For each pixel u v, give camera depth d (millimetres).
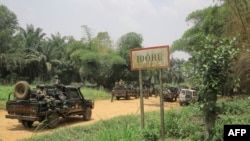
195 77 6320
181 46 28125
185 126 8312
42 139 9523
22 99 12836
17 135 11453
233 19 15875
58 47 68562
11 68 52719
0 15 60219
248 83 14594
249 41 13883
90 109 16250
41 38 66250
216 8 22859
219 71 6047
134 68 6836
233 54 6070
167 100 31531
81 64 50000
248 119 8445
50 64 57562
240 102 12867
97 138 7504
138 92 35438
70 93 14977
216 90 6094
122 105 24938
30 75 56625
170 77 72812
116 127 8914
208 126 6262
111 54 48062
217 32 22672
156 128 8008
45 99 12938
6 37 54875
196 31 27391
